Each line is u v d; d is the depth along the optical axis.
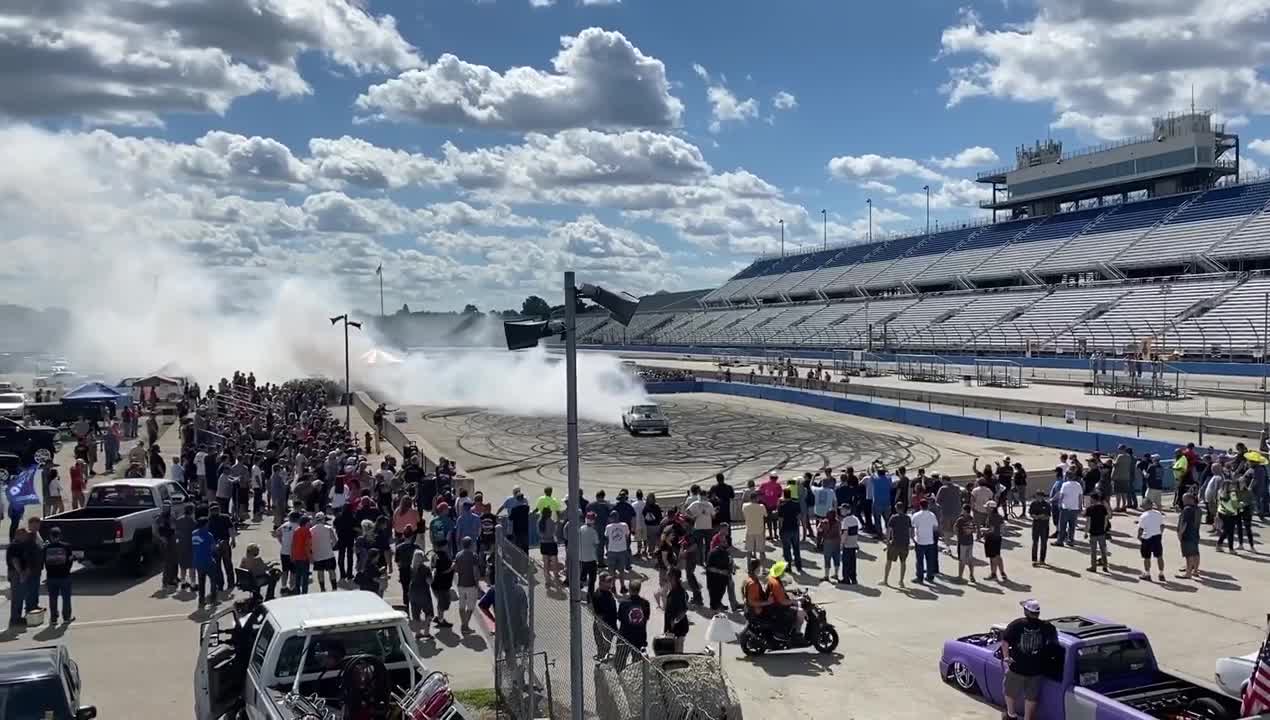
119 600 16.53
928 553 17.77
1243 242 74.31
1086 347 70.94
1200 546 20.34
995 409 51.06
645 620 12.49
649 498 20.02
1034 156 107.56
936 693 12.32
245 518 23.41
